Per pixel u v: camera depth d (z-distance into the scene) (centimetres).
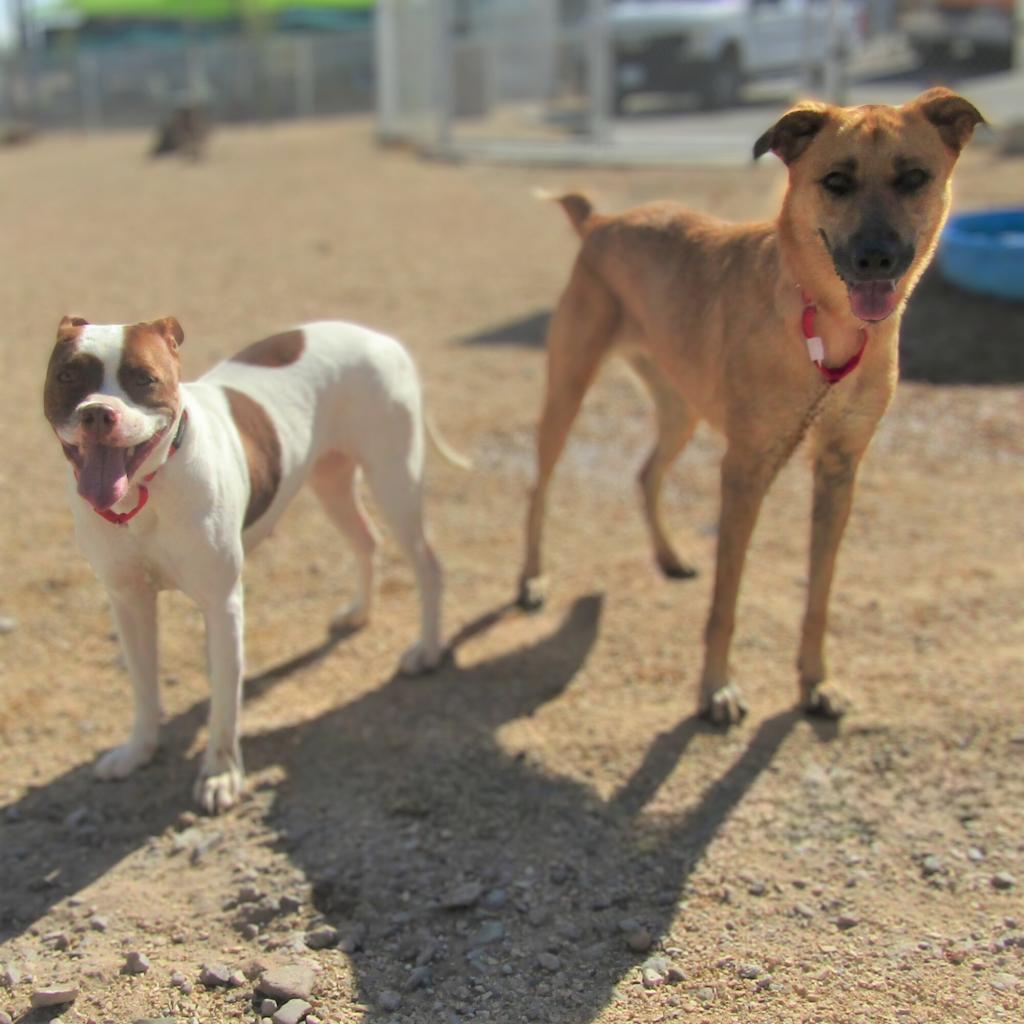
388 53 964
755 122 883
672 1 912
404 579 259
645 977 158
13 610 246
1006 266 408
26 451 323
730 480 203
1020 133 703
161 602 248
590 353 238
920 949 162
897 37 909
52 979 160
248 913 170
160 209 722
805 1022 151
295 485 200
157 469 173
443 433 332
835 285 183
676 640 234
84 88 1369
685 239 219
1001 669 218
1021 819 185
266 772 199
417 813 190
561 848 183
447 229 619
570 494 298
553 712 214
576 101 908
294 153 967
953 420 329
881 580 251
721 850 182
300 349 204
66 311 468
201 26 1611
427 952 163
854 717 209
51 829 188
